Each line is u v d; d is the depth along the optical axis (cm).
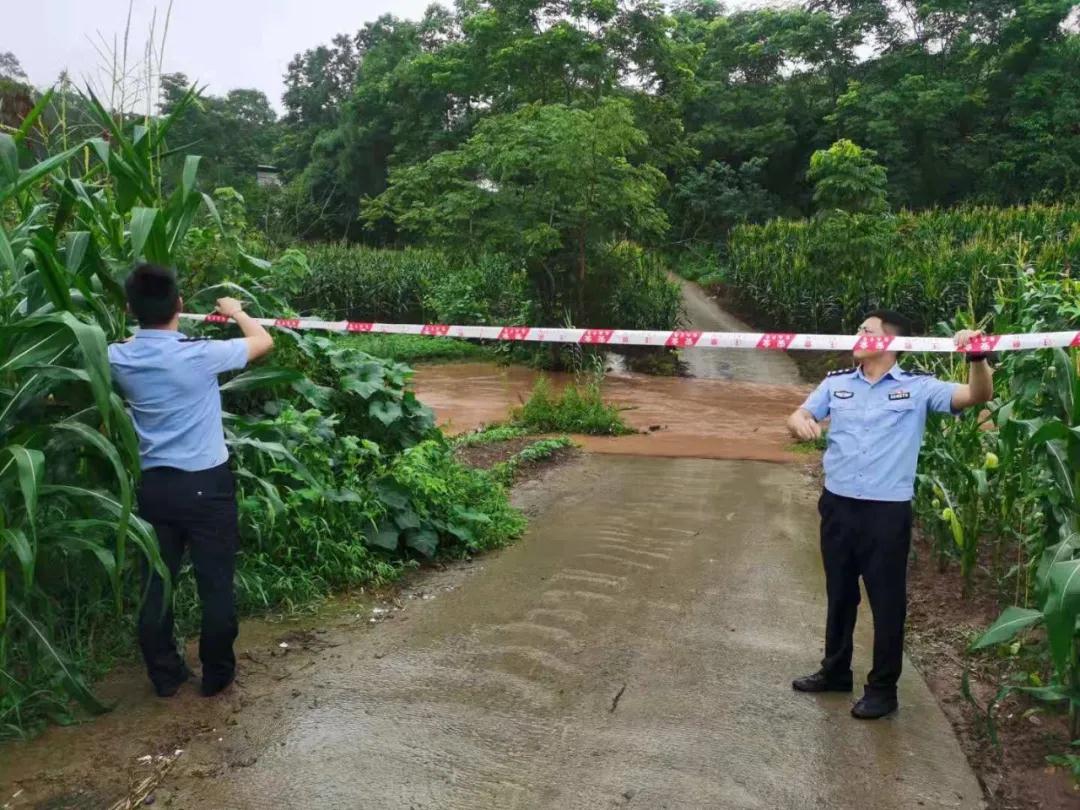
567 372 1596
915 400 322
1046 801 277
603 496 685
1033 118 2895
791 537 566
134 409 319
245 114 4981
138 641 349
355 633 402
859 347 324
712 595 454
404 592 460
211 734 306
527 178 1727
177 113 390
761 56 3459
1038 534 402
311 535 461
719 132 3319
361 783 276
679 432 1008
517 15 2119
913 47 3125
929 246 1791
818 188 1834
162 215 352
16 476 296
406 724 314
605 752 297
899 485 320
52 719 313
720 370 1611
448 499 543
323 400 552
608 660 371
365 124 3656
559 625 411
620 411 1109
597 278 1673
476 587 466
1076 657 297
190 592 403
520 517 598
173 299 322
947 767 293
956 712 337
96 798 267
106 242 383
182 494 317
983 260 1518
